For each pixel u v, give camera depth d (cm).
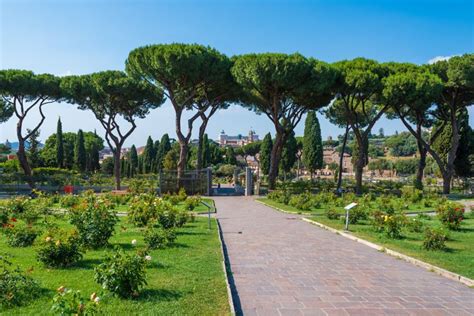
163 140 6788
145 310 516
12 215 1475
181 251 928
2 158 6425
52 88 3444
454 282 728
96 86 3378
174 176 3238
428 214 1897
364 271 805
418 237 1193
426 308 585
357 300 617
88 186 3462
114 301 548
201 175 3303
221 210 2127
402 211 1947
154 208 1348
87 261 789
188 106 3503
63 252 733
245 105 3631
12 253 874
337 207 2167
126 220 1488
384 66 3200
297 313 554
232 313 513
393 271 807
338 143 12619
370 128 3216
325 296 634
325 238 1221
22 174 3444
